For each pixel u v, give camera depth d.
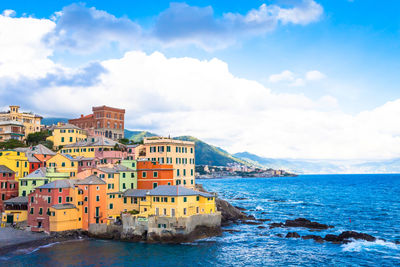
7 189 126.94
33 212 111.94
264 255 93.06
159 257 89.81
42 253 92.19
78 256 90.06
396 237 112.56
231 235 114.94
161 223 103.12
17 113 197.38
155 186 123.00
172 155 129.12
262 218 154.50
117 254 91.94
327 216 158.25
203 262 86.62
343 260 89.25
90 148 148.50
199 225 108.19
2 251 93.12
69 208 107.81
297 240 108.56
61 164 133.25
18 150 144.62
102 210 111.38
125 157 139.88
